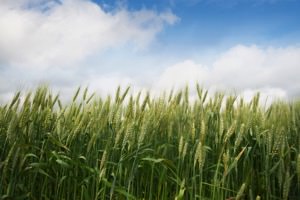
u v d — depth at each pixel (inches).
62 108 54.3
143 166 48.8
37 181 51.9
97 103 59.2
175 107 57.8
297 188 52.1
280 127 52.4
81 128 51.1
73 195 49.5
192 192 44.7
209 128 53.7
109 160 49.9
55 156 46.8
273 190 48.6
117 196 46.4
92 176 47.6
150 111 54.4
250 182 49.6
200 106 56.4
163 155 48.2
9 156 43.8
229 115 57.5
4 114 54.2
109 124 50.1
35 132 52.9
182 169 49.3
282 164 46.3
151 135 51.5
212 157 51.3
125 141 45.3
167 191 49.7
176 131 57.0
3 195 44.1
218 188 43.9
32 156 50.8
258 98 60.2
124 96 53.4
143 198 47.2
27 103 53.2
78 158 47.0
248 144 53.1
